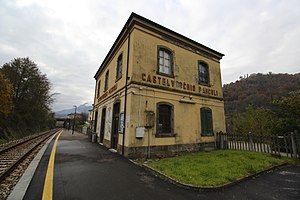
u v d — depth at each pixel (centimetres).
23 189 466
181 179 566
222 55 1582
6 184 512
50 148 1149
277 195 505
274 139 1073
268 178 662
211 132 1353
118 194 465
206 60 1462
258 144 1155
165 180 585
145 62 1073
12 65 3397
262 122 2162
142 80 1041
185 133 1179
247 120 2430
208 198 467
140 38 1080
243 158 900
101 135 1537
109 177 593
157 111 1063
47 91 4147
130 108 970
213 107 1421
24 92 3478
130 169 700
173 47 1242
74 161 789
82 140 1827
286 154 1027
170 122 1128
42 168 666
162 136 1058
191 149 1187
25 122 3466
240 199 471
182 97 1215
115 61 1377
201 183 537
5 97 2612
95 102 2056
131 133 944
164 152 1047
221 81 1551
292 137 1016
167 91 1138
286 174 719
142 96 1023
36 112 3825
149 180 581
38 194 441
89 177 582
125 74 1105
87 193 461
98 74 2072
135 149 941
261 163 824
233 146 1295
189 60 1327
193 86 1305
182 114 1192
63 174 602
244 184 587
